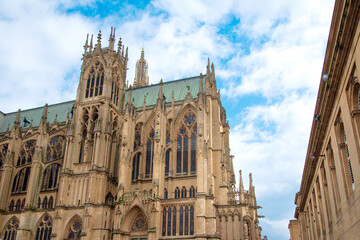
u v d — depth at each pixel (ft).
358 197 91.81
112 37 363.35
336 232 130.52
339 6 80.84
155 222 256.73
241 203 276.21
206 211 257.96
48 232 293.02
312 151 161.38
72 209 294.05
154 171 273.95
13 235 306.55
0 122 451.12
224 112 365.40
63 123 389.39
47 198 331.16
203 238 244.01
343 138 111.34
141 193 271.90
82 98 344.49
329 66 100.99
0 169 337.52
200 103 287.28
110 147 322.55
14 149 344.49
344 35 84.79
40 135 328.49
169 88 374.84
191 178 293.23
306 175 201.26
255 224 328.90
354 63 84.43
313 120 137.39
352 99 91.97
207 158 281.13
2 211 315.17
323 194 155.94
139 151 317.63
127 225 271.28
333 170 131.34
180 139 312.09
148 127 326.24
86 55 364.99
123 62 380.17
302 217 290.35
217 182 290.56
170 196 291.99
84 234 274.77
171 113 322.34
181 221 257.55
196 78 370.94
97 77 349.61
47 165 327.88
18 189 351.25
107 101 331.98
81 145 330.54
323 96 115.85
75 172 310.86
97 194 295.07
